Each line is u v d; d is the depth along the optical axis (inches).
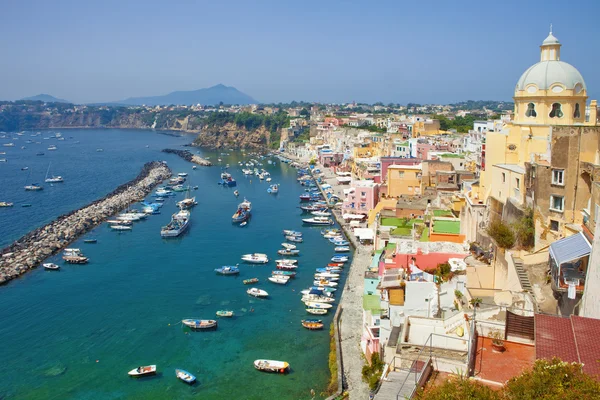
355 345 3243.1
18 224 7022.6
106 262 5260.8
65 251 5511.8
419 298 2274.9
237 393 2876.5
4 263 5083.7
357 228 5802.2
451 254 2573.8
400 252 2645.2
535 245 2042.3
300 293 4303.6
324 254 5438.0
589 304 1379.2
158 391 2920.8
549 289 1780.3
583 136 1892.2
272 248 5674.2
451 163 5408.5
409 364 1467.8
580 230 1765.5
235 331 3624.5
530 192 2129.7
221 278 4717.0
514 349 1336.1
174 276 4793.3
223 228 6619.1
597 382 925.2
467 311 1673.2
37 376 3093.0
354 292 4111.7
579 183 1900.8
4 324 3809.1
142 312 3981.3
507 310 1473.9
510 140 2716.5
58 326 3759.8
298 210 7726.4
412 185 5634.8
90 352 3371.1
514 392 970.7
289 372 3073.3
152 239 6117.1
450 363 1342.3
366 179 7603.4
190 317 3865.7
